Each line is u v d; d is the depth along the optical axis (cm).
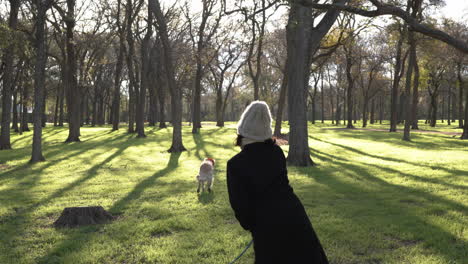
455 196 809
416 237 539
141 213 725
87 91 5384
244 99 6406
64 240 559
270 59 4922
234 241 534
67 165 1504
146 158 1734
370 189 914
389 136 3206
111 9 3102
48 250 520
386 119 9606
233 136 3127
